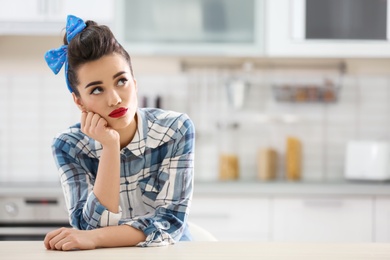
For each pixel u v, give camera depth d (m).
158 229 1.55
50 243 1.46
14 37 4.11
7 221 3.49
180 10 3.74
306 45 3.70
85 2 3.75
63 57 1.66
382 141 3.78
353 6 3.71
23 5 3.76
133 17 3.72
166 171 1.75
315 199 3.49
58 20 3.75
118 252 1.41
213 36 3.73
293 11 3.70
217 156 4.09
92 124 1.57
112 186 1.59
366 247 1.48
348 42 3.70
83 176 1.74
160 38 3.73
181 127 1.76
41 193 3.49
